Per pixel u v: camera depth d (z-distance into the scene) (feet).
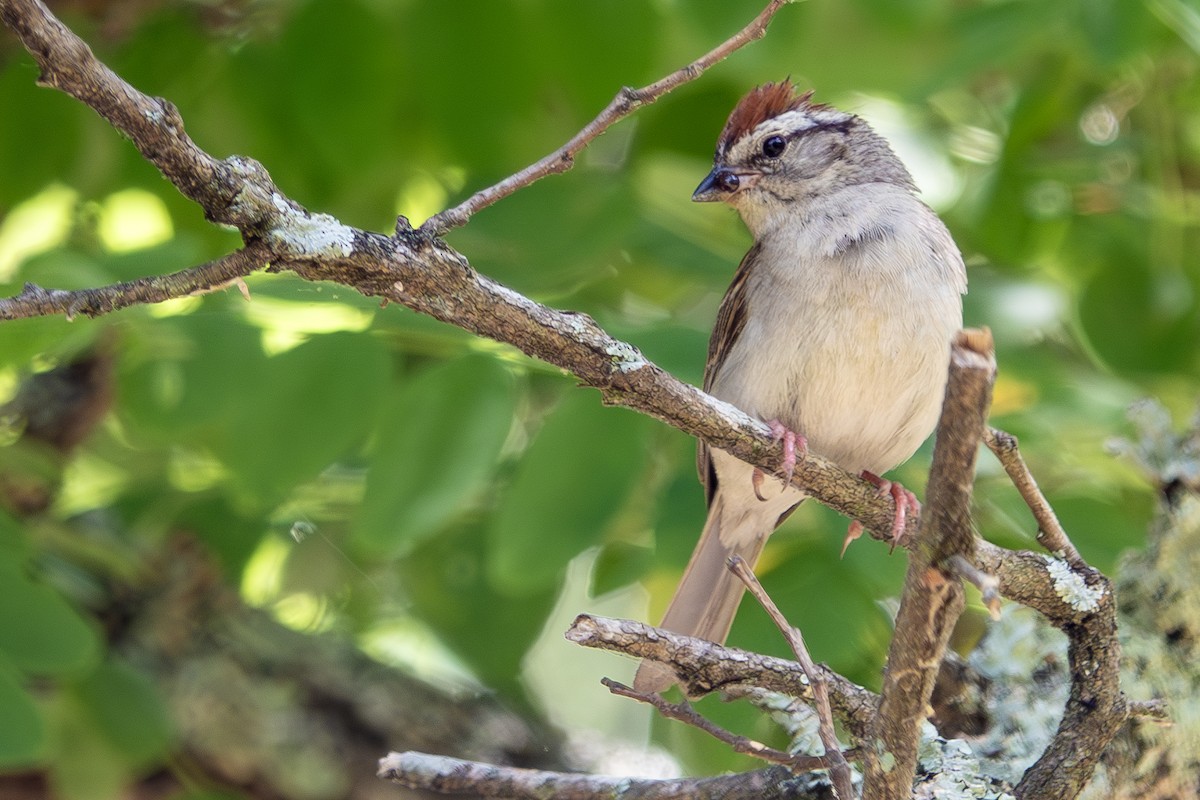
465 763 21.88
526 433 31.17
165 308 28.89
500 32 31.14
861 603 28.53
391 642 37.91
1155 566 25.88
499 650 34.96
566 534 26.73
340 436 27.20
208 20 34.35
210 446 28.86
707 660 19.51
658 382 19.95
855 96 37.17
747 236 35.60
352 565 35.88
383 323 27.81
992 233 36.86
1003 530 30.14
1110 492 31.37
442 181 35.06
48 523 32.19
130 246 29.45
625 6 30.68
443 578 34.96
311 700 34.65
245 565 34.53
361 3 31.91
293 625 36.06
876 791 17.80
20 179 33.96
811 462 23.43
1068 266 37.09
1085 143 38.45
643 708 44.50
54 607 25.93
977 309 33.14
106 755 30.01
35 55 14.43
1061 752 21.27
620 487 27.09
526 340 18.70
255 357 27.91
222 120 33.73
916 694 17.03
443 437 27.04
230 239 34.86
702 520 30.32
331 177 34.30
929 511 15.85
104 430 34.96
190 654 33.83
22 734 23.59
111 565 33.17
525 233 30.71
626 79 30.78
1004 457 20.67
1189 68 36.09
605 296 34.27
